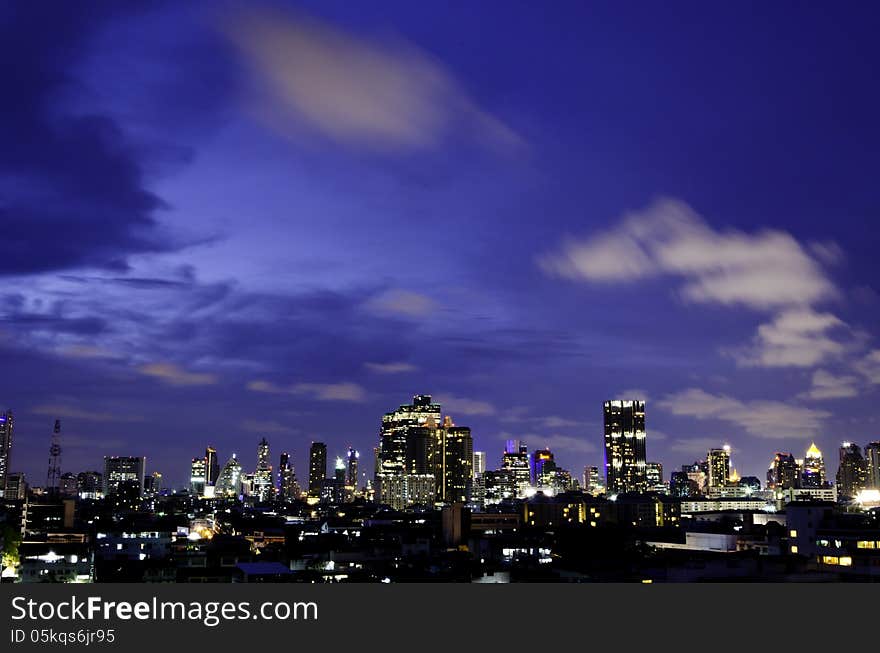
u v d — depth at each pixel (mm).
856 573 180125
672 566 181250
